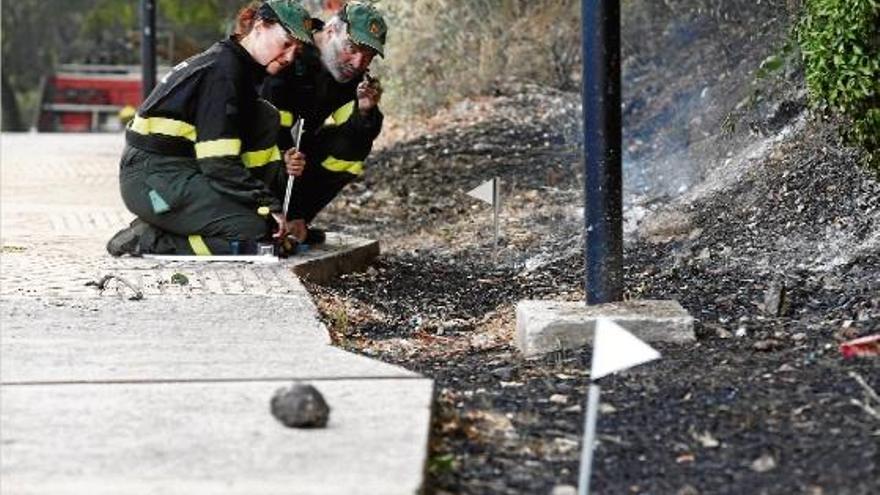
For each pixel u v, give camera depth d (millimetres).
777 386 7262
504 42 19531
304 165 11383
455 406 7305
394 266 12023
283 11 10992
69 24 43062
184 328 8664
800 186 11133
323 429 6488
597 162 8719
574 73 18750
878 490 5902
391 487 5738
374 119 11805
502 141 16844
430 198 15016
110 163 20547
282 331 8625
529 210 13797
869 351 7781
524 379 7871
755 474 6188
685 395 7242
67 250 11695
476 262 12133
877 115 9289
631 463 6398
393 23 20188
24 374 7477
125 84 40156
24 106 44344
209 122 10969
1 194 16234
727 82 14312
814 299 9156
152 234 11344
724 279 10000
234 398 7012
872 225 10094
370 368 7648
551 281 11094
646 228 11805
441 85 19734
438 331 9609
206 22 29391
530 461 6461
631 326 8352
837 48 9211
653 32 16984
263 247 11133
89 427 6539
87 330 8570
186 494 5680
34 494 5691
